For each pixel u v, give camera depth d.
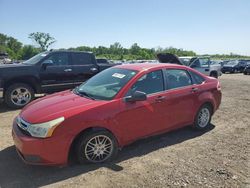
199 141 5.67
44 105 4.63
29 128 4.12
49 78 9.34
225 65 32.00
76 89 5.50
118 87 4.91
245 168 4.51
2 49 82.75
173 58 14.50
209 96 6.19
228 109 8.63
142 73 5.15
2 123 6.88
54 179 4.09
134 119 4.85
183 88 5.74
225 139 5.82
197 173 4.31
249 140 5.79
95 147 4.48
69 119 4.18
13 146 5.30
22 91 8.77
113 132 4.60
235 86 15.31
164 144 5.46
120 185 3.94
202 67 17.03
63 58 9.74
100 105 4.51
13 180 4.06
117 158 4.80
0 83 8.31
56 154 4.13
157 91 5.27
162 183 4.01
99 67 10.52
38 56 9.69
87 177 4.15
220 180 4.12
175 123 5.62
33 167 4.45
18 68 8.71
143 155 4.94
